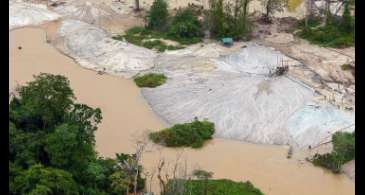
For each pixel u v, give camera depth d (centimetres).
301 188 5081
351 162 5325
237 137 5766
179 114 6128
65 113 4862
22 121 4788
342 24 7644
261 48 7381
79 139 4562
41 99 4747
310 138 5703
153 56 7262
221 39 7562
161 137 5662
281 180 5188
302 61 7044
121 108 6297
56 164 4394
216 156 5506
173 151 5562
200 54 7244
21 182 4084
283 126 5875
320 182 5166
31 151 4453
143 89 6631
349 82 6606
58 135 4422
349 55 7138
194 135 5672
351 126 5756
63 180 4103
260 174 5259
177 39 7625
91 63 7256
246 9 7625
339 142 5334
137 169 4744
